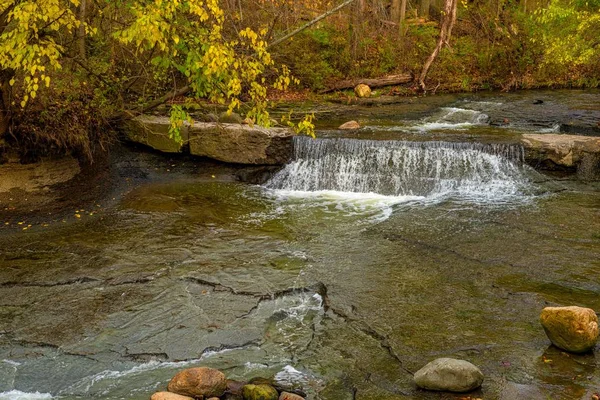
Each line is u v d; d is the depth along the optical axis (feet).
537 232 27.86
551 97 60.08
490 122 47.60
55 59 25.86
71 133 34.68
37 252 26.18
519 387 16.11
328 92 63.21
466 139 38.52
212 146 38.40
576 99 58.29
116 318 20.54
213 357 18.35
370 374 17.26
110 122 39.09
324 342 19.07
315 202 33.60
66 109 34.81
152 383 17.07
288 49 60.34
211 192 34.96
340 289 22.50
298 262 24.97
